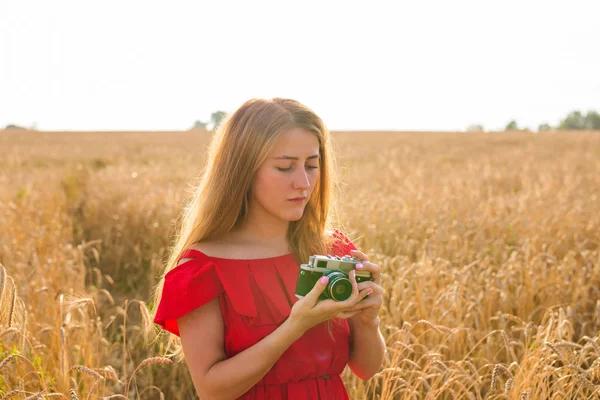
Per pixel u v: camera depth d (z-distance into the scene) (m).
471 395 2.86
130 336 5.33
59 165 25.28
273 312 1.83
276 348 1.64
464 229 7.50
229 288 1.79
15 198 10.92
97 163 27.84
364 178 15.73
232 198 1.89
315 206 2.14
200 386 1.74
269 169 1.84
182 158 27.48
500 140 47.38
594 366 3.02
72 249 6.36
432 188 12.28
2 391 2.84
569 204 9.68
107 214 9.81
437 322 4.17
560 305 4.64
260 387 1.83
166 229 8.68
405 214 8.64
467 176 16.36
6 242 6.41
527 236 7.28
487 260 6.01
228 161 1.89
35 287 4.75
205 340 1.77
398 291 4.75
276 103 1.90
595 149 33.75
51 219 8.98
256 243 1.98
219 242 1.95
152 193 10.55
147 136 63.38
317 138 1.91
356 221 8.11
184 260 1.89
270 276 1.90
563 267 5.32
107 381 4.30
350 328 2.08
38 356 3.45
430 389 2.97
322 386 1.89
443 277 5.28
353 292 1.69
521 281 5.09
